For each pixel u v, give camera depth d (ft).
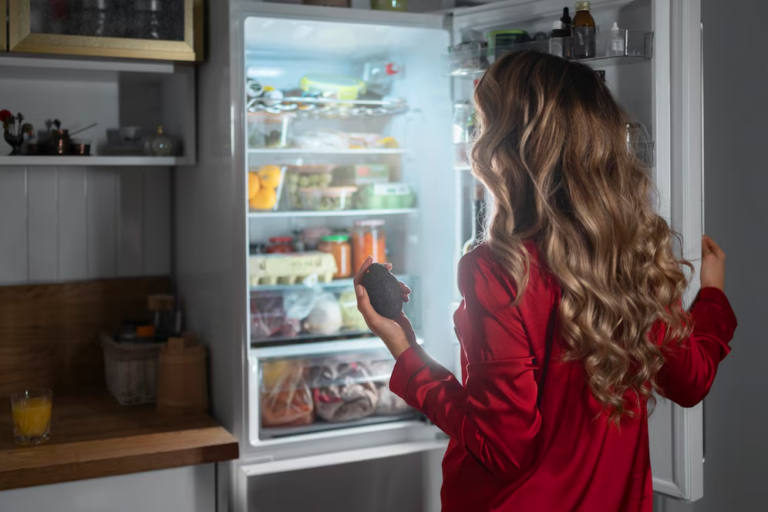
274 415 6.47
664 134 4.82
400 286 4.28
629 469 3.89
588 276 3.47
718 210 7.04
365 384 6.81
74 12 6.30
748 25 6.88
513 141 3.74
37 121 7.33
